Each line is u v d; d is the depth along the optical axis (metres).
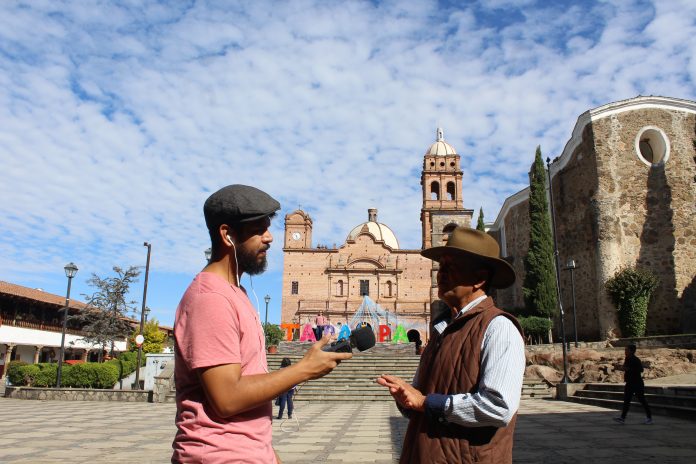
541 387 21.02
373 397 21.97
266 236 2.73
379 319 58.00
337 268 61.81
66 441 10.73
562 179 31.11
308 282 61.81
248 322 2.44
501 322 2.81
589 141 28.45
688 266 26.06
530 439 10.24
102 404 20.23
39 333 44.44
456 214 56.06
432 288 58.94
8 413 16.66
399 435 11.55
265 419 2.41
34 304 44.72
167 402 20.97
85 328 38.06
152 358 25.08
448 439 2.68
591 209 27.61
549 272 30.36
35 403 20.62
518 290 37.47
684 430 11.16
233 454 2.21
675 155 27.45
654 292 25.88
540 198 31.53
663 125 27.94
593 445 9.48
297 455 9.06
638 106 28.14
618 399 15.99
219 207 2.62
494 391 2.55
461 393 2.74
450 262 3.18
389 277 61.47
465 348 2.84
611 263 26.08
